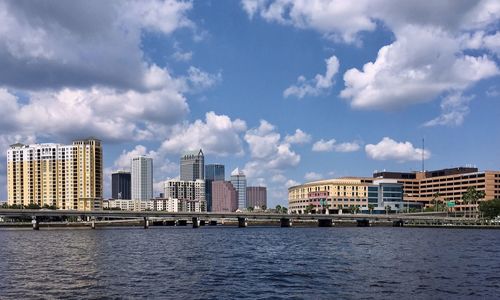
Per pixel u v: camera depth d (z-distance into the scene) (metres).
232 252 111.75
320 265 82.75
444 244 136.00
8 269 78.81
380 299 51.94
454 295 53.84
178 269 78.06
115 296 54.25
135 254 106.25
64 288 59.38
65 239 172.00
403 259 91.94
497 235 196.50
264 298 52.88
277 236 192.62
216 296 54.16
